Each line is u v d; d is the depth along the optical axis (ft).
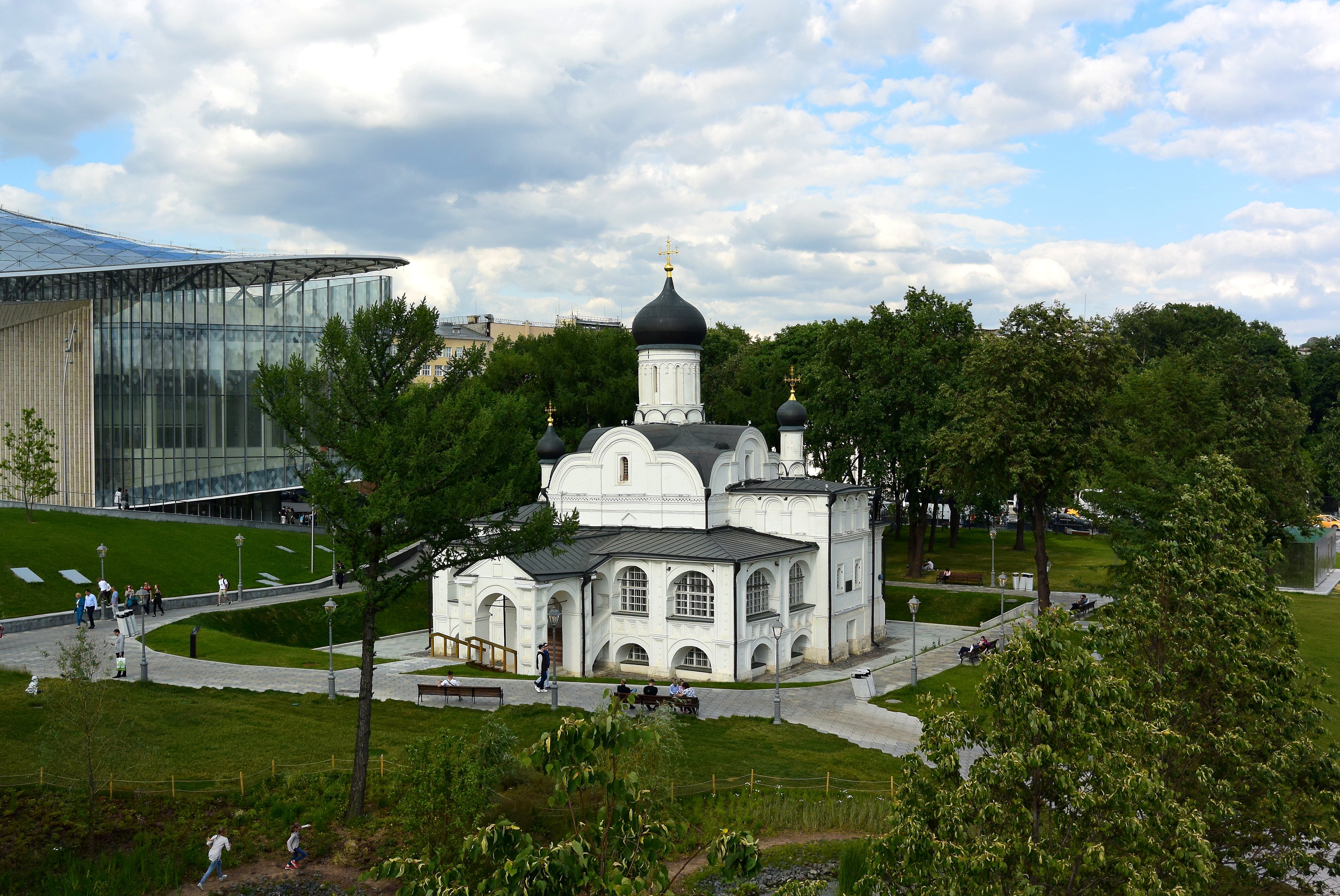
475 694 146.72
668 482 203.51
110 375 311.88
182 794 109.19
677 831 105.19
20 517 241.55
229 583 239.09
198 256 336.49
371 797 110.93
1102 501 173.99
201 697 142.92
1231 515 92.53
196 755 119.03
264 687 151.74
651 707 151.02
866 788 121.29
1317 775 79.71
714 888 97.14
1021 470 192.75
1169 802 62.34
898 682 177.78
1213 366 212.64
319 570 269.03
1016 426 197.88
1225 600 81.05
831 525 205.05
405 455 110.11
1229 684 79.20
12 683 141.90
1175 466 168.55
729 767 125.39
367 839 102.94
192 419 329.52
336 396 111.55
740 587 182.70
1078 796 60.08
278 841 102.53
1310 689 85.81
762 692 168.55
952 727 66.69
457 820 91.25
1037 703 63.87
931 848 61.52
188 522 280.31
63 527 239.91
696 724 144.97
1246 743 75.72
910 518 286.05
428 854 90.07
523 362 317.42
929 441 223.30
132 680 151.02
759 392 316.40
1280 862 78.74
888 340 279.90
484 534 127.95
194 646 169.99
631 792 53.26
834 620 206.90
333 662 171.42
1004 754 62.18
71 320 306.35
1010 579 276.41
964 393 250.16
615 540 198.49
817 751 134.62
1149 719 78.74
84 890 90.48
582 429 300.40
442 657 192.34
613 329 341.00
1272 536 194.70
